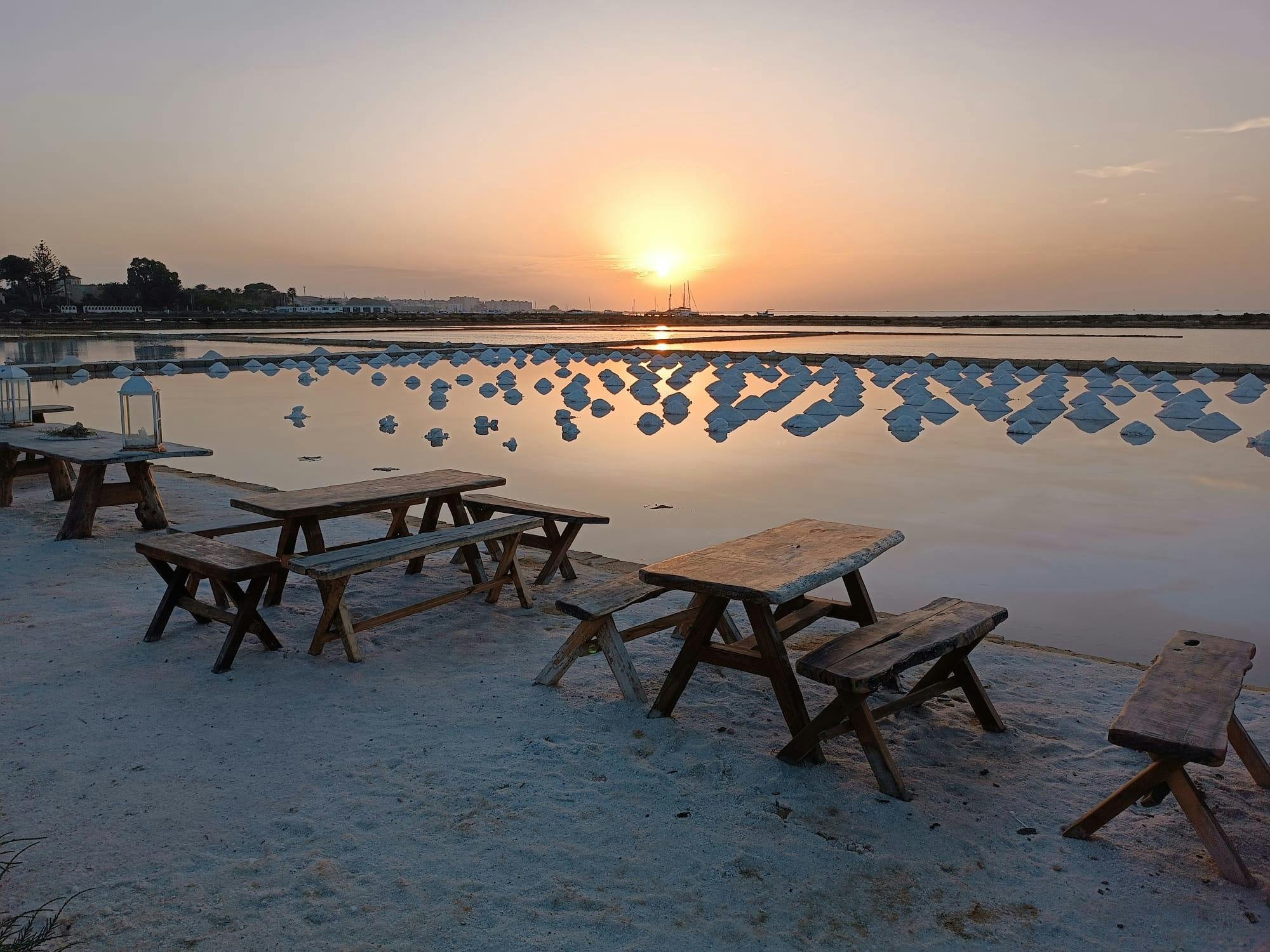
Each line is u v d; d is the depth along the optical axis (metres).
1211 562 7.54
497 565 6.57
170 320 101.12
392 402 22.08
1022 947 2.54
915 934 2.59
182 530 5.47
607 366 35.31
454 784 3.41
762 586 3.42
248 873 2.85
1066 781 3.48
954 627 3.66
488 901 2.71
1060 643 5.63
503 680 4.45
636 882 2.82
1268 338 75.38
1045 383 23.12
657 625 4.40
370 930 2.59
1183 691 3.02
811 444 15.25
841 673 3.16
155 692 4.27
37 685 4.33
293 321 104.12
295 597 5.81
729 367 32.72
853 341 65.50
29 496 9.15
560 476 12.01
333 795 3.33
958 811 3.26
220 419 18.41
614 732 3.87
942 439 16.00
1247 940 2.58
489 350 38.34
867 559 3.97
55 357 38.72
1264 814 3.24
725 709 4.12
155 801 3.28
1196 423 17.59
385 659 4.72
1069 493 10.77
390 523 8.09
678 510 9.76
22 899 2.71
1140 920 2.66
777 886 2.80
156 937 2.55
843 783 3.45
